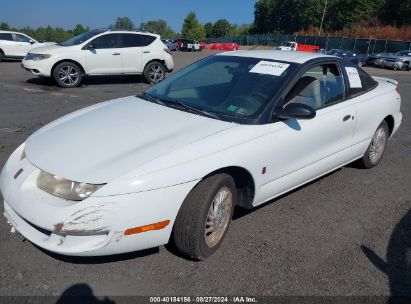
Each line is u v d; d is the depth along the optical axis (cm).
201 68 425
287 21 9956
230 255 315
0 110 759
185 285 278
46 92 1005
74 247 256
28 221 269
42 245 264
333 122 402
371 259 323
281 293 277
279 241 340
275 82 362
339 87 427
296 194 437
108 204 251
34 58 1087
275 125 338
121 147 284
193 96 377
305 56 405
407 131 764
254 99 349
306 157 380
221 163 292
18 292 261
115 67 1183
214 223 306
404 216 402
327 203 420
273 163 339
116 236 257
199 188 287
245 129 319
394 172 526
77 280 276
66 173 262
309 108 332
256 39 7225
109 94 1023
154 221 267
